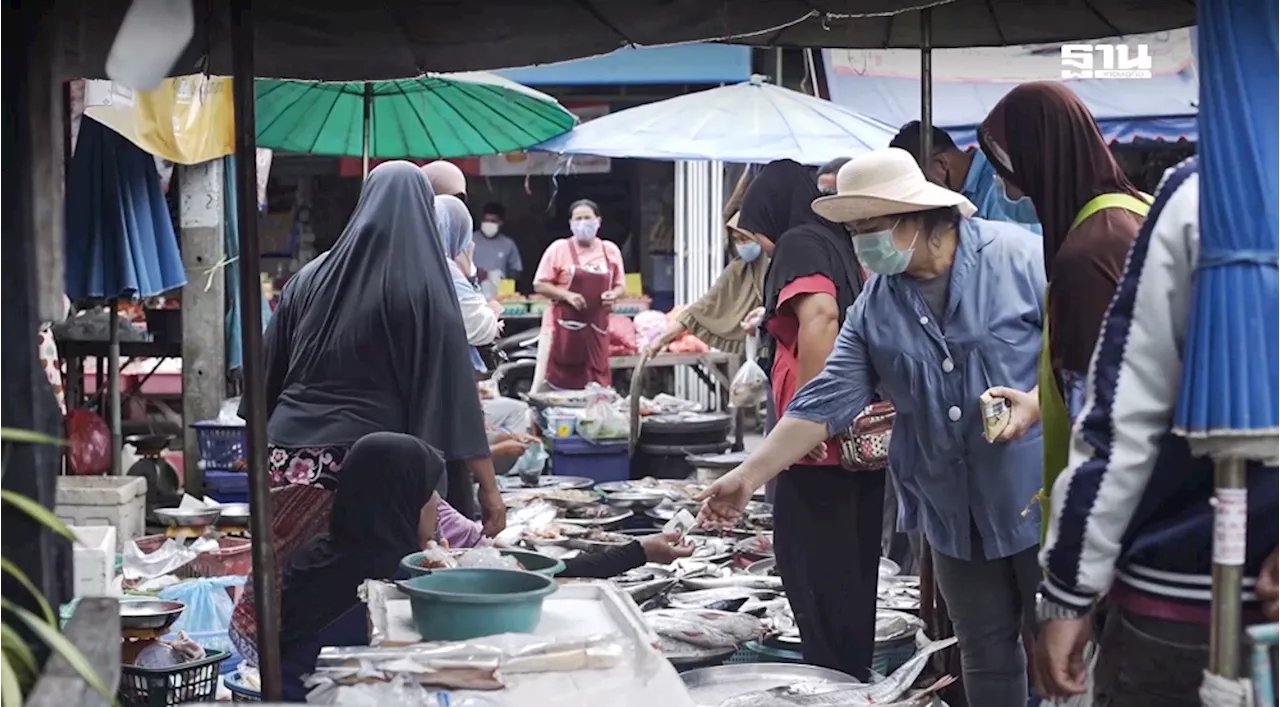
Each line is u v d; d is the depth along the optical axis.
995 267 2.90
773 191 3.71
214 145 5.30
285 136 5.64
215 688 3.07
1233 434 1.55
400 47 2.77
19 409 1.63
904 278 2.96
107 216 5.14
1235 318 1.56
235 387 6.45
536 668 1.93
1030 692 3.34
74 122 5.09
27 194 1.65
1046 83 2.42
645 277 11.58
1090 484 1.75
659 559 3.20
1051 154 2.38
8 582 1.62
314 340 3.27
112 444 5.43
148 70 2.04
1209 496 1.76
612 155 5.86
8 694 1.30
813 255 3.46
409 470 2.78
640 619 2.09
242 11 1.95
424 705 1.79
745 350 6.45
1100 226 2.27
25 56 1.66
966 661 3.05
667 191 11.54
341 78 2.80
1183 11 3.27
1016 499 2.87
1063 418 2.34
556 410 6.56
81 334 5.93
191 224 5.98
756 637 3.12
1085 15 3.37
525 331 10.26
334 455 3.17
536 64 2.74
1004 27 3.46
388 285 3.23
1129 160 8.50
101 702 1.38
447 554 2.47
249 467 2.00
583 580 2.43
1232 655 1.58
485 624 2.02
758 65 9.48
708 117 6.08
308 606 2.77
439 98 5.58
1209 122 1.60
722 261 9.38
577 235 7.99
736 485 3.12
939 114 7.48
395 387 3.25
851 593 3.36
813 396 3.11
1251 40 1.58
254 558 2.01
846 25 3.50
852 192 2.87
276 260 10.77
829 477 3.35
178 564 4.15
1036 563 2.89
